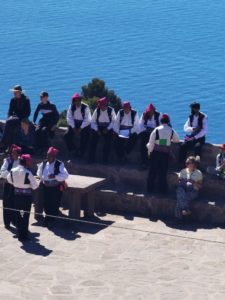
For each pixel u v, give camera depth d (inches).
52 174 665.0
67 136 765.3
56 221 678.5
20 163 634.8
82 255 605.3
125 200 706.2
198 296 538.0
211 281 563.2
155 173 710.5
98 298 533.0
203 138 727.1
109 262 592.7
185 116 5615.2
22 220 629.9
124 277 566.6
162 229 664.4
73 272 573.3
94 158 756.0
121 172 738.2
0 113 5487.2
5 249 615.5
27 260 593.6
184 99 6235.2
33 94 6387.8
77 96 751.7
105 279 562.6
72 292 541.3
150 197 698.8
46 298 531.8
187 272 577.3
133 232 655.1
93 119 748.0
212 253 613.0
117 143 745.6
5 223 662.5
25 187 630.5
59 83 6835.6
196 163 696.4
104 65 7780.5
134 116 741.9
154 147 704.4
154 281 561.3
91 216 692.1
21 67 7682.1
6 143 764.6
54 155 668.7
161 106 6003.9
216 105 6003.9
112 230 659.4
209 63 7854.3
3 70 7534.5
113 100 2498.8
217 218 678.5
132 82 6924.2
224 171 701.9
